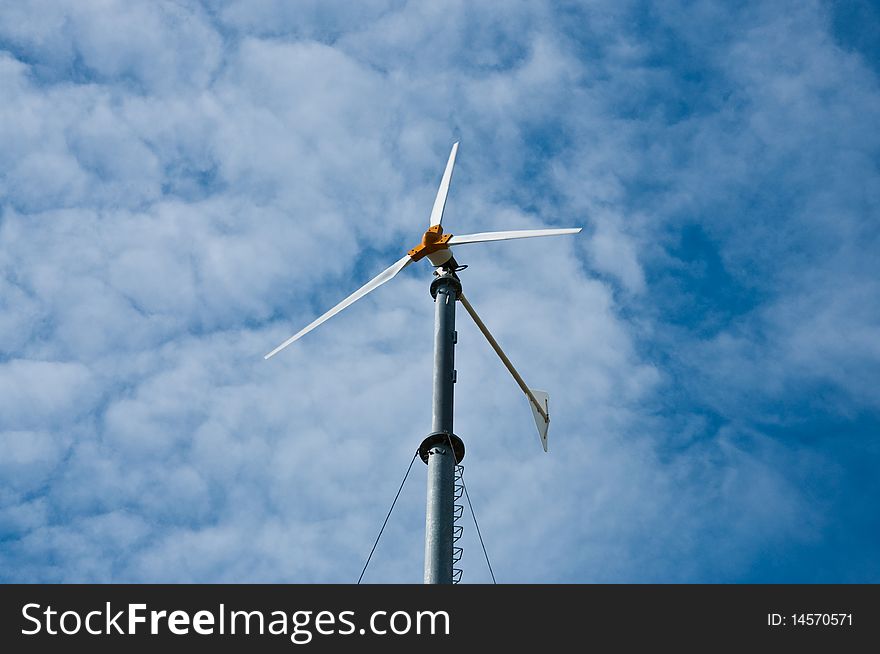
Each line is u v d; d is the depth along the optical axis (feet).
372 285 126.93
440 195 131.23
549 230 122.42
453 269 118.83
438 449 97.60
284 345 127.24
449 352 105.70
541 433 125.80
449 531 92.32
